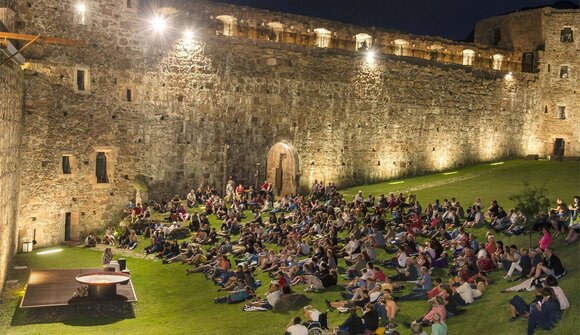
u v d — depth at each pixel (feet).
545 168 144.36
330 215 97.76
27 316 66.90
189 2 120.06
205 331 60.59
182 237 100.01
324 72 137.08
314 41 139.13
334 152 139.54
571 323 48.26
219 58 123.03
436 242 75.36
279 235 92.84
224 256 82.53
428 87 154.20
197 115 120.57
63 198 105.19
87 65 107.76
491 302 57.62
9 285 78.84
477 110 164.14
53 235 103.60
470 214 92.38
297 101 133.39
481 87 164.66
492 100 167.12
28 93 100.73
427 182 140.77
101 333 60.70
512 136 171.63
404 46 153.79
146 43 114.42
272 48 129.49
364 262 73.92
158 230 98.37
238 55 125.29
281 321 61.77
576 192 111.24
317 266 73.31
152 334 60.18
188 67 119.24
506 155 170.71
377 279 66.69
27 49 101.81
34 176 101.14
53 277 76.89
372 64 144.36
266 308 66.74
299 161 134.62
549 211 83.20
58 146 104.42
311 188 136.56
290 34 135.44
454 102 159.33
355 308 55.52
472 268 67.00
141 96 114.21
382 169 147.33
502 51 173.78
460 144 161.17
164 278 83.56
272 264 80.43
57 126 104.27
